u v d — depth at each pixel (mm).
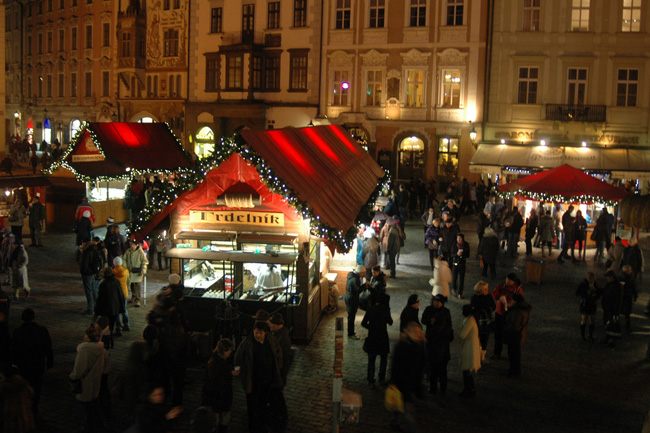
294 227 14773
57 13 64688
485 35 41000
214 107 49875
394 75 43625
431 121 42781
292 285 15117
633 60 38312
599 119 38875
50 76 66625
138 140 30812
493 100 40844
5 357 11953
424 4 42594
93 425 10555
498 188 27672
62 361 13844
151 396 8641
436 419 11477
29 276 21125
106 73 59656
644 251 26906
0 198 29125
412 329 10648
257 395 10547
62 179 30078
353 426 11078
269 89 48438
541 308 18688
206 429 9242
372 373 12820
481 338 13828
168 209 15094
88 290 17141
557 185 24906
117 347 14656
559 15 39219
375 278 15391
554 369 14039
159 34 53375
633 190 34250
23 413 8469
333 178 16484
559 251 27344
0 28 46594
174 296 12953
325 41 45656
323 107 46281
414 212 36531
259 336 10477
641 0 38156
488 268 23484
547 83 39781
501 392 12742
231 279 15164
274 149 14719
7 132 74688
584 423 11445
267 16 47938
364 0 44156
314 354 14523
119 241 19719
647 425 9047
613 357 14844
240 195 14688
